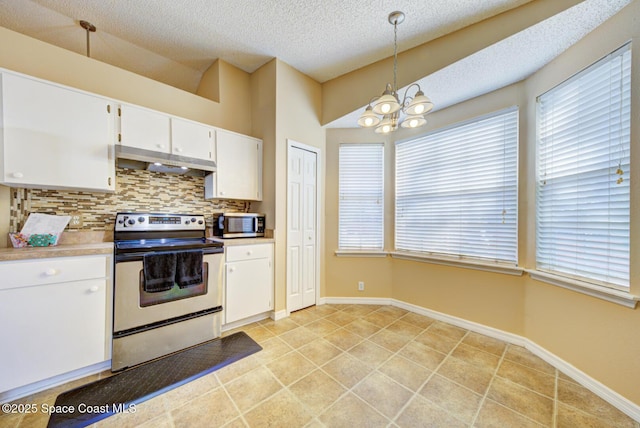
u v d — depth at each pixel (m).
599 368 1.58
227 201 2.90
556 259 1.94
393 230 3.15
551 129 2.00
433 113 2.80
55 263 1.55
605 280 1.60
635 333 1.41
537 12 1.64
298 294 2.94
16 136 1.59
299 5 1.93
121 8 1.98
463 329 2.49
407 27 2.07
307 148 3.01
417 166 2.95
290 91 2.83
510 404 1.50
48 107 1.70
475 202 2.49
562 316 1.84
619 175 1.53
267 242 2.63
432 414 1.42
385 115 1.82
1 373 1.41
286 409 1.44
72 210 2.03
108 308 1.74
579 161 1.77
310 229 3.07
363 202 3.22
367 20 2.05
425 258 2.79
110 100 1.94
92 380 1.66
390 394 1.57
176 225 2.42
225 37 2.34
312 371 1.80
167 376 1.72
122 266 1.77
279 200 2.74
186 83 3.12
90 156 1.85
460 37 2.02
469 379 1.72
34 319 1.49
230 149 2.60
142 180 2.36
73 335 1.61
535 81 2.11
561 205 1.91
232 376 1.73
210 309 2.21
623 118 1.51
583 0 1.46
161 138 2.17
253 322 2.62
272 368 1.83
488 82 2.26
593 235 1.68
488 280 2.38
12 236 1.72
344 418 1.38
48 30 2.21
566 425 1.35
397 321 2.67
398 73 2.45
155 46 2.47
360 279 3.20
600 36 1.62
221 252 2.27
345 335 2.34
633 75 1.44
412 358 1.97
